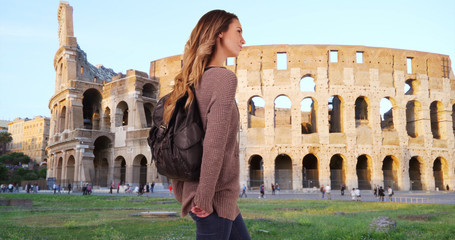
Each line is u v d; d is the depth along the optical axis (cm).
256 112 7938
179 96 258
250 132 6028
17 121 18412
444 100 6525
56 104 7562
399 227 1366
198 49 272
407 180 6044
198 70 262
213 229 249
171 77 6719
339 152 5962
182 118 252
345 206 2847
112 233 1214
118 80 6912
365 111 6794
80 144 6253
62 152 6888
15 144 18088
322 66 6147
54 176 7181
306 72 6122
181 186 278
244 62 6206
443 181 6438
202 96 255
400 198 4322
